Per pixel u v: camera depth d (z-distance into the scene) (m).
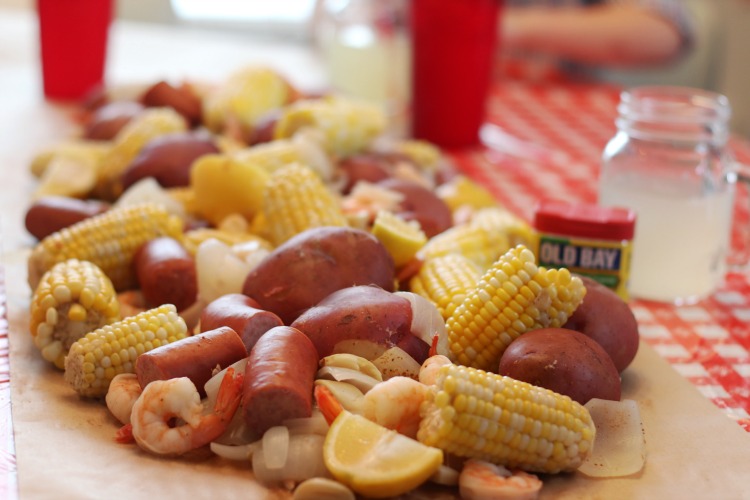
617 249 0.81
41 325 0.72
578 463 0.64
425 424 0.64
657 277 0.88
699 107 0.89
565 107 1.58
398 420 0.64
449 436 0.62
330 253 0.73
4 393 0.70
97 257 0.81
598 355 0.68
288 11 3.05
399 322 0.69
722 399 0.74
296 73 1.80
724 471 0.65
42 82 1.58
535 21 2.19
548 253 0.83
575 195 1.10
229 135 1.14
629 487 0.64
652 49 2.15
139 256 0.81
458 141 1.30
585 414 0.65
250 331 0.69
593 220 0.81
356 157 1.02
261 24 3.04
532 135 1.39
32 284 0.81
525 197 1.10
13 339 0.76
